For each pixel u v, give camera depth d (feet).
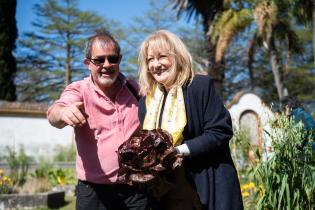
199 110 8.61
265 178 12.98
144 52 9.34
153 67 9.03
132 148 7.87
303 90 112.98
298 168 13.06
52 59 143.74
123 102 10.26
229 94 121.70
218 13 53.72
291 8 49.93
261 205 12.87
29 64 143.33
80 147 10.15
